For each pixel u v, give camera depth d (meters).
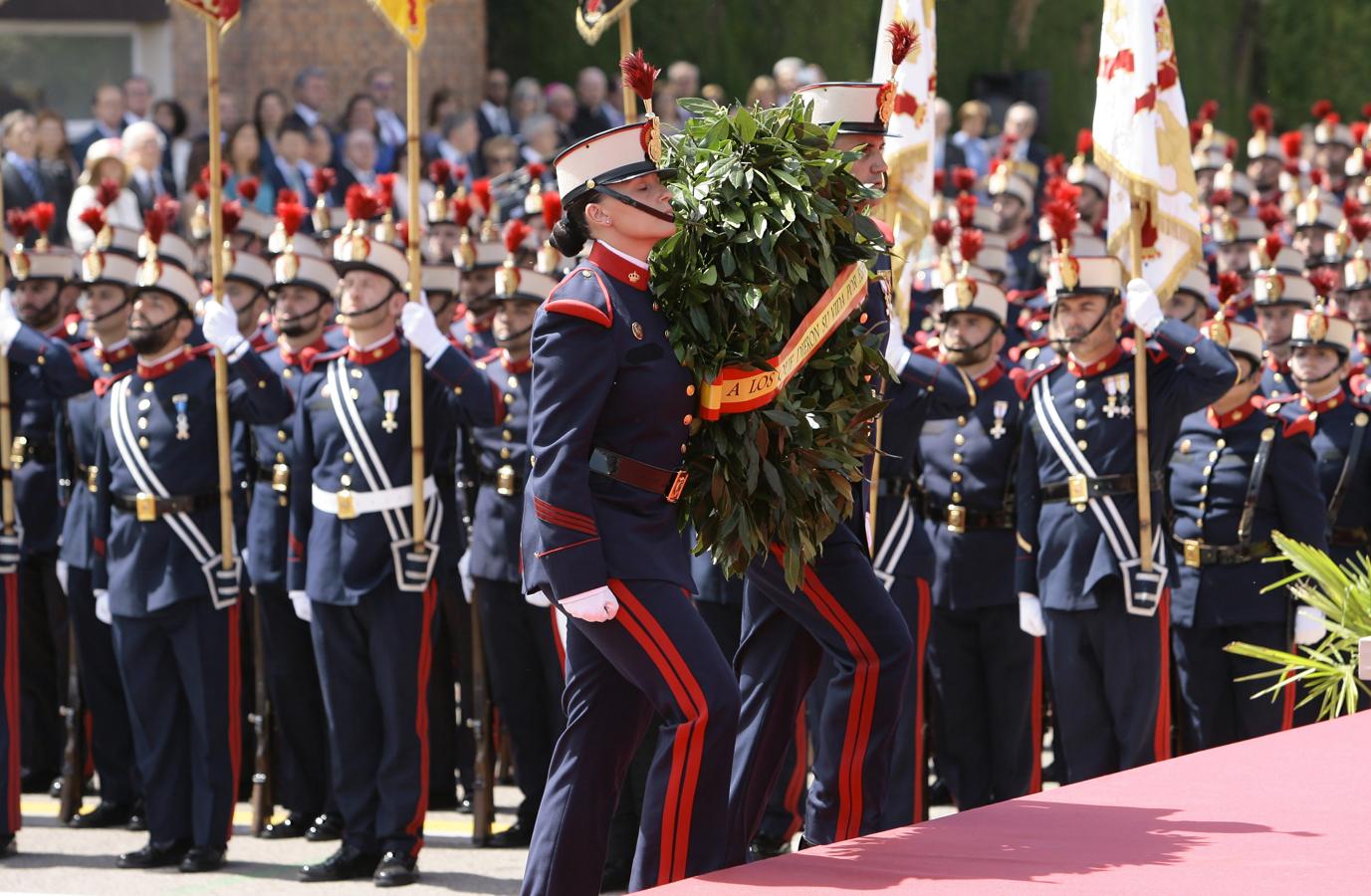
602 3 25.67
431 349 25.64
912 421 25.64
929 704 29.12
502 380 28.00
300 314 28.27
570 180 17.91
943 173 39.78
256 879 26.61
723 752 17.31
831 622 19.73
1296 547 23.33
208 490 27.28
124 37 59.50
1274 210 36.38
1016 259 43.69
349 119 51.62
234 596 27.28
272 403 26.80
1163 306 27.08
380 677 26.25
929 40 26.67
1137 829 16.25
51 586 32.31
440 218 35.62
